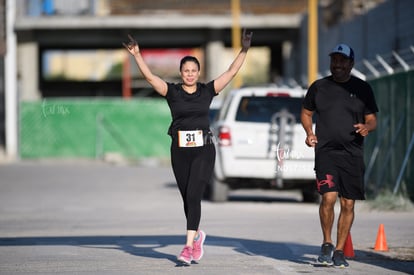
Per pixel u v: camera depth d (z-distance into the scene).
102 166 89.75
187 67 22.27
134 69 136.00
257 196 51.34
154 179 67.88
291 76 110.88
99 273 21.44
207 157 22.42
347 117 22.02
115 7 115.81
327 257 22.06
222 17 111.19
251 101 42.28
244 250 25.69
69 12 113.50
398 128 45.72
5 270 22.03
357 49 71.00
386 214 38.06
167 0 115.44
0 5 109.88
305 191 44.44
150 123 105.00
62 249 26.23
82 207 42.81
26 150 103.81
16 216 37.91
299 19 109.06
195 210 22.22
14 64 110.31
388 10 61.25
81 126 104.62
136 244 27.34
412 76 44.19
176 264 22.62
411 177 42.97
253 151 41.69
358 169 22.02
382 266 22.39
